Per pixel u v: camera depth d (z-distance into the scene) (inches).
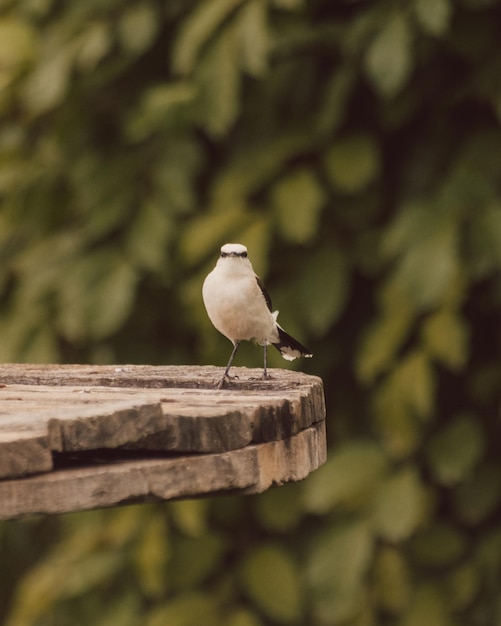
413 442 430.0
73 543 491.8
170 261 451.5
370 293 473.7
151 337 482.6
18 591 576.4
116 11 459.8
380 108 448.8
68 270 450.0
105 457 195.3
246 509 491.2
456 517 471.8
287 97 466.0
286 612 463.8
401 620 454.3
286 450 213.2
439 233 408.5
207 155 478.9
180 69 426.6
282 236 435.8
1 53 473.1
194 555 478.9
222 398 219.8
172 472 190.7
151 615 469.1
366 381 442.3
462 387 467.2
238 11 432.1
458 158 439.5
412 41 411.8
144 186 454.6
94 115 481.4
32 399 228.8
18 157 494.3
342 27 436.8
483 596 459.2
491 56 432.5
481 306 455.5
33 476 181.3
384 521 435.5
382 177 460.8
